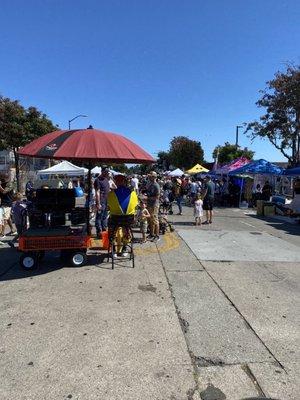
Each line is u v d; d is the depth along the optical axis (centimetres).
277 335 461
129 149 725
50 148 689
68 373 373
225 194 2356
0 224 1057
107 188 1023
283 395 344
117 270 722
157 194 1013
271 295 602
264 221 1541
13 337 445
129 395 341
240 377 371
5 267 743
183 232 1182
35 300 561
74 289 611
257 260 831
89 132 720
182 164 7994
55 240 717
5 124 2805
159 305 546
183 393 345
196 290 616
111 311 522
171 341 439
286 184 2569
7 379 362
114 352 413
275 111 2736
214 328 476
